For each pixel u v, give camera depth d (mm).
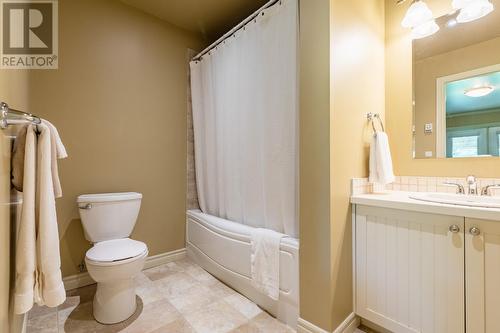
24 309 883
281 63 1636
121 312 1488
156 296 1765
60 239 1826
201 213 2395
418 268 1160
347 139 1380
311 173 1327
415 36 1690
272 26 1692
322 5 1272
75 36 1882
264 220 1789
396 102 1780
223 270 1956
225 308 1624
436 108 1624
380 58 1775
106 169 2027
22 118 873
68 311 1583
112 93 2059
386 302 1267
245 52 1906
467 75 1521
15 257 985
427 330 1132
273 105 1691
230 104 2072
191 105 2584
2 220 807
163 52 2375
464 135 1523
